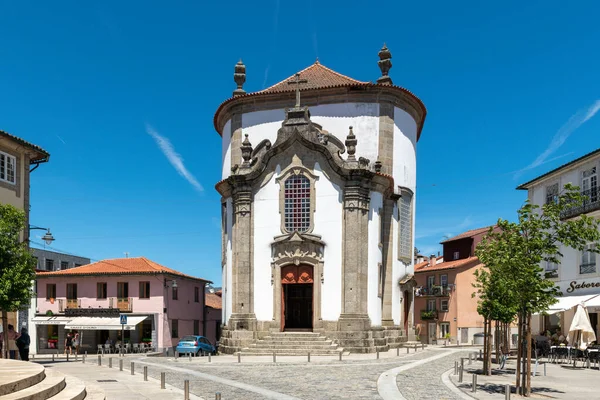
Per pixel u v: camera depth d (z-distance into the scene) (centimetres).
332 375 2164
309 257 3269
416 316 6125
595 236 1761
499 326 3012
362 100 3688
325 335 3188
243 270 3353
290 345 3128
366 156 3641
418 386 1888
